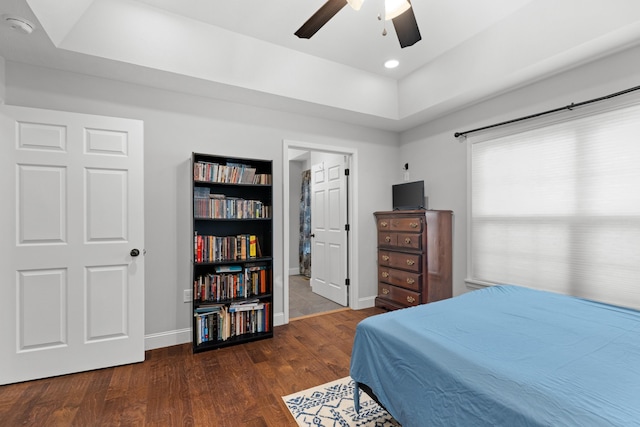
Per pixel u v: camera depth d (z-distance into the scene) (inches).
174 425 66.6
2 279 81.8
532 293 86.2
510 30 97.2
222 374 88.5
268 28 102.9
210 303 107.0
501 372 42.5
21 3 64.7
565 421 32.7
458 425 40.6
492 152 119.6
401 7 61.7
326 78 124.4
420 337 54.7
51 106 93.8
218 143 118.6
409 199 148.6
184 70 98.2
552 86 101.1
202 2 90.4
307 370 91.0
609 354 48.2
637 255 82.9
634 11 72.9
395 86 142.6
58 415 69.6
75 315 88.4
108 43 87.9
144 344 99.3
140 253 95.8
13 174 82.7
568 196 97.1
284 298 131.0
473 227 126.6
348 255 156.6
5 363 81.8
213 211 111.5
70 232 87.8
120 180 93.7
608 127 88.2
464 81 112.9
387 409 53.8
